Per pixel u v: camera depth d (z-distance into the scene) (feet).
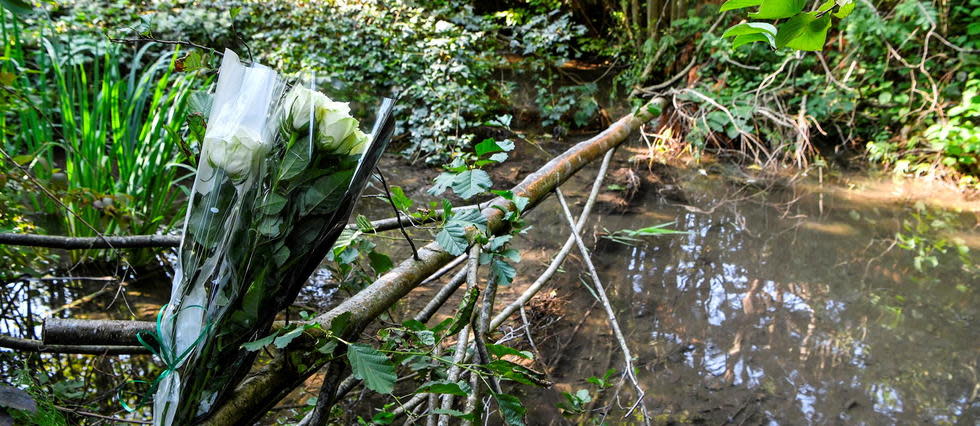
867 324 10.46
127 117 11.12
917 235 13.98
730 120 18.65
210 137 3.24
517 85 22.00
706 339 9.84
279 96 3.36
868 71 19.02
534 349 9.11
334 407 7.72
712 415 8.24
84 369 8.01
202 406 3.53
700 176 17.25
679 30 22.21
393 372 3.75
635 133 20.30
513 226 6.02
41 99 10.45
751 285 11.56
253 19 19.15
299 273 3.64
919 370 9.36
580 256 12.16
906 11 17.60
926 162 17.89
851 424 8.21
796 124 18.38
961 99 18.40
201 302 3.40
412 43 19.44
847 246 13.35
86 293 9.79
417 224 5.66
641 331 9.93
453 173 5.28
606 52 25.30
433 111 17.67
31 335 8.59
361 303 4.51
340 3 19.98
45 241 6.25
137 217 10.16
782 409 8.42
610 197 15.24
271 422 7.41
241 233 3.36
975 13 18.12
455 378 5.01
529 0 26.50
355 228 5.97
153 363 8.28
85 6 17.07
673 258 12.42
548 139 19.31
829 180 17.29
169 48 17.28
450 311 9.89
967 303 11.19
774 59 20.07
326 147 3.33
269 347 5.55
